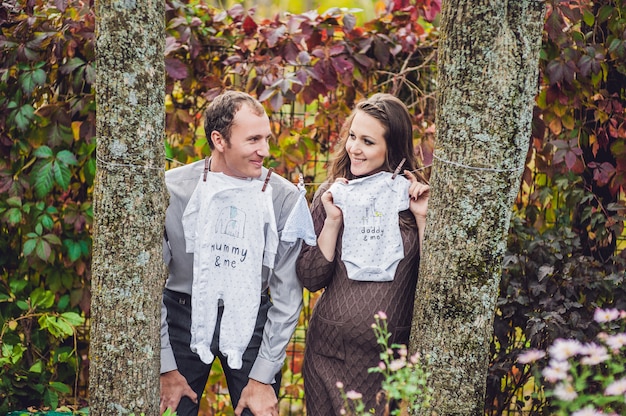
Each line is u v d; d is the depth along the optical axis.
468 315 2.44
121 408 2.41
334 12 3.40
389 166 2.67
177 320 2.67
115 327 2.39
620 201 3.35
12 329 3.33
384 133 2.59
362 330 2.54
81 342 3.52
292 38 3.39
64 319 3.19
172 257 2.64
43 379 3.26
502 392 3.22
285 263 2.65
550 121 3.31
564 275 3.10
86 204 3.35
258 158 2.53
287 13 3.48
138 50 2.28
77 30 3.27
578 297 3.16
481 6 2.29
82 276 3.46
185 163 3.50
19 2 3.28
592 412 2.10
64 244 3.36
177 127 3.44
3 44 3.18
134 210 2.35
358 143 2.60
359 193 2.60
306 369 2.69
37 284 3.47
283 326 2.61
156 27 2.31
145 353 2.42
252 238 2.58
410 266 2.61
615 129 3.29
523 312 3.11
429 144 3.41
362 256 2.57
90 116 3.30
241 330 2.57
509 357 3.11
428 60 3.48
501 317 3.15
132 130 2.31
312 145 3.49
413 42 3.46
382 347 2.55
